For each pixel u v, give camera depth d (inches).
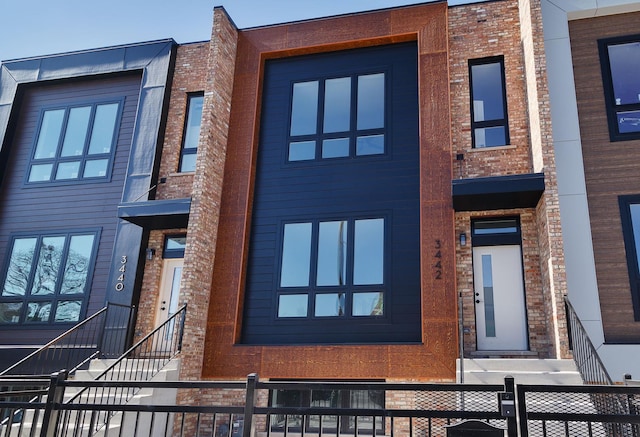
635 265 357.7
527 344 366.6
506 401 155.6
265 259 425.1
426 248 382.0
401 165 421.1
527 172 395.9
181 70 499.2
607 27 406.9
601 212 371.6
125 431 297.4
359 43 456.1
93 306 447.5
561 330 326.3
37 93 537.6
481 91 428.5
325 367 370.9
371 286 396.8
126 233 451.8
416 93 437.4
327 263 411.5
